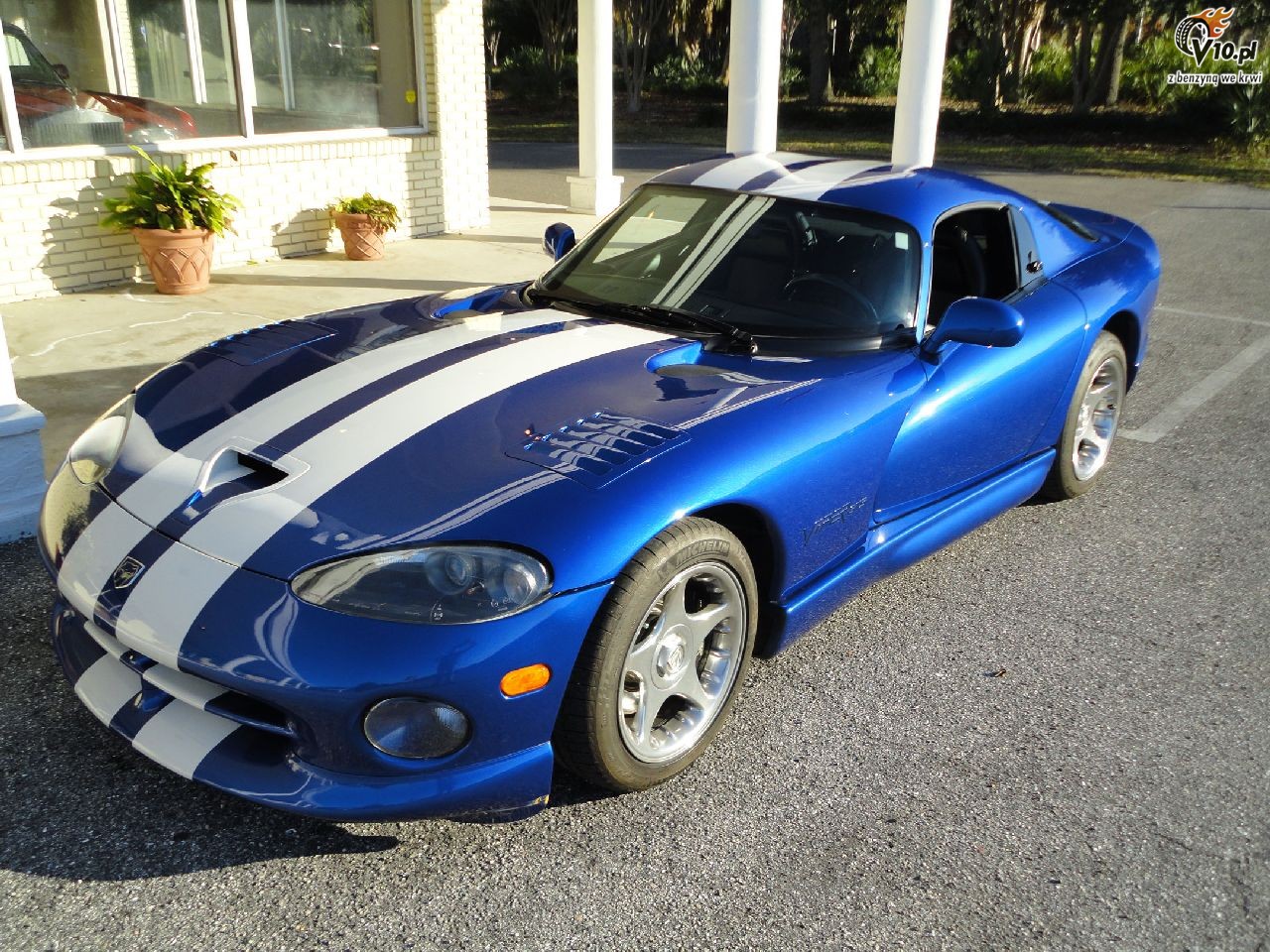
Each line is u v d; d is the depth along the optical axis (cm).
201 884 225
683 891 230
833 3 3066
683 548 241
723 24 3919
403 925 217
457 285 773
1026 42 3488
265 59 831
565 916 221
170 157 760
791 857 242
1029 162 1900
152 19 766
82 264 725
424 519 224
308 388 279
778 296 338
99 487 255
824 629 349
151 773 258
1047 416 403
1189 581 390
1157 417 567
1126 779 276
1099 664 332
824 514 289
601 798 259
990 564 399
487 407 265
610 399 273
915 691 313
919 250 347
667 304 340
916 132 939
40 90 701
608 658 231
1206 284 895
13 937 207
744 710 300
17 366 555
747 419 271
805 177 384
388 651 209
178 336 619
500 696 218
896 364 323
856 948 217
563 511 228
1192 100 2338
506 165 1725
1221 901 235
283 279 776
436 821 248
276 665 210
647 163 1847
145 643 221
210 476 246
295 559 219
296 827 243
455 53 942
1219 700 315
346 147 874
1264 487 480
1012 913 229
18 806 243
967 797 266
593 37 1067
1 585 338
